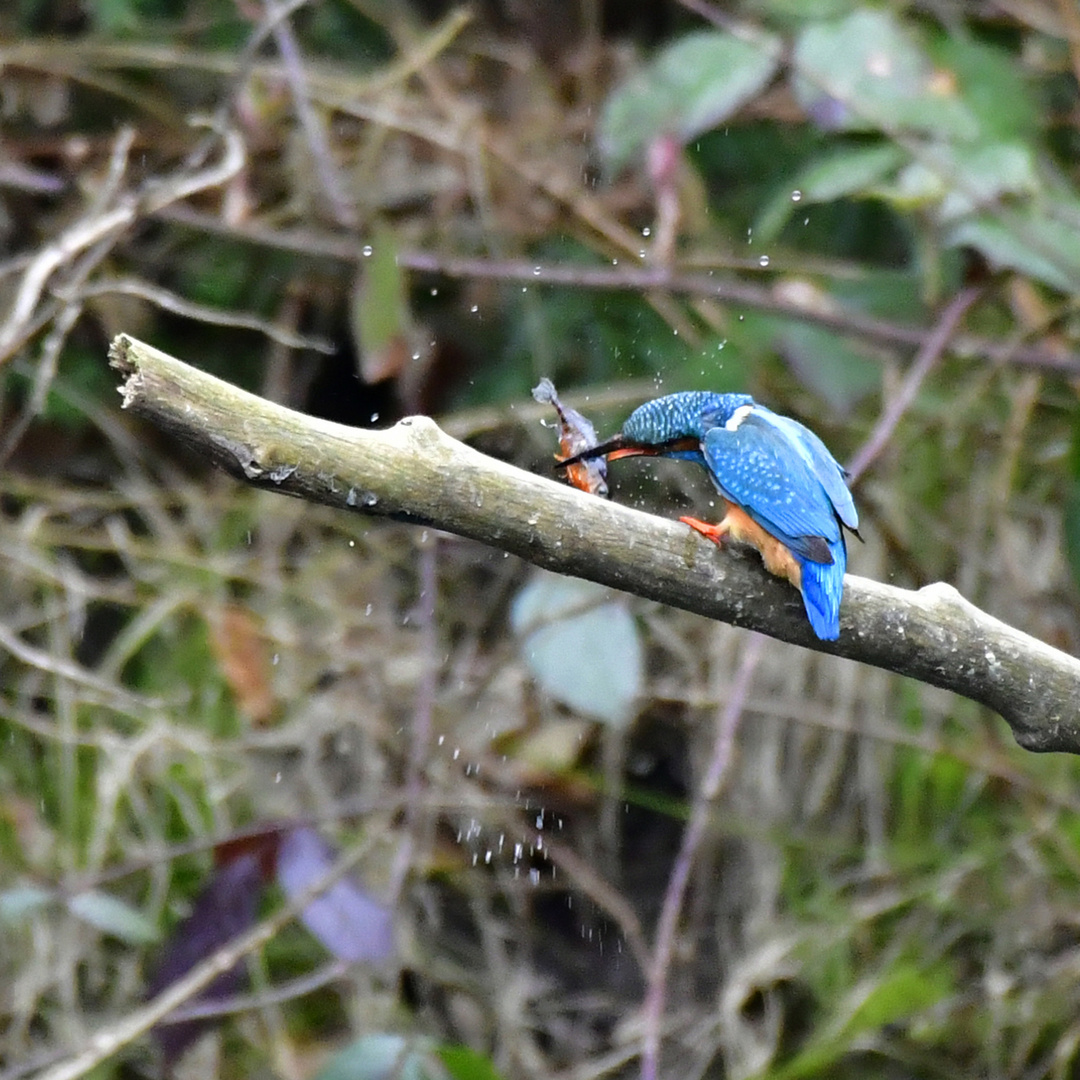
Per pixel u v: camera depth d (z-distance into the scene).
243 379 10.89
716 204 11.25
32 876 9.18
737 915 10.02
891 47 8.48
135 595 10.27
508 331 10.58
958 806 9.95
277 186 10.42
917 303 9.52
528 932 9.63
